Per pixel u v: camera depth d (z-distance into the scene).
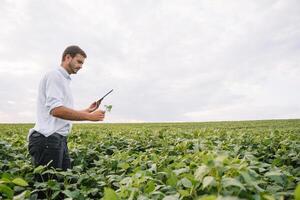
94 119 5.61
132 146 8.50
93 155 7.45
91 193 4.77
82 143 9.12
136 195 3.45
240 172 2.99
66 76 5.79
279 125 27.48
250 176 3.12
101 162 6.13
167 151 7.00
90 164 7.29
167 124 36.91
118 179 4.74
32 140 5.54
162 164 5.19
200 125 32.47
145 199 3.19
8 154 7.03
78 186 5.29
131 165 5.74
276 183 3.84
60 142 5.64
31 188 4.99
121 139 9.41
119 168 5.80
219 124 33.41
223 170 3.03
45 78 5.61
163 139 8.94
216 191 3.00
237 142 7.99
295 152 6.09
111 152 8.28
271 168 4.04
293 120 37.12
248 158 4.27
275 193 3.44
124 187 3.48
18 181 3.77
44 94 5.61
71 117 5.43
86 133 10.91
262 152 6.81
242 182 3.05
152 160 5.52
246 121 38.69
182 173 3.98
